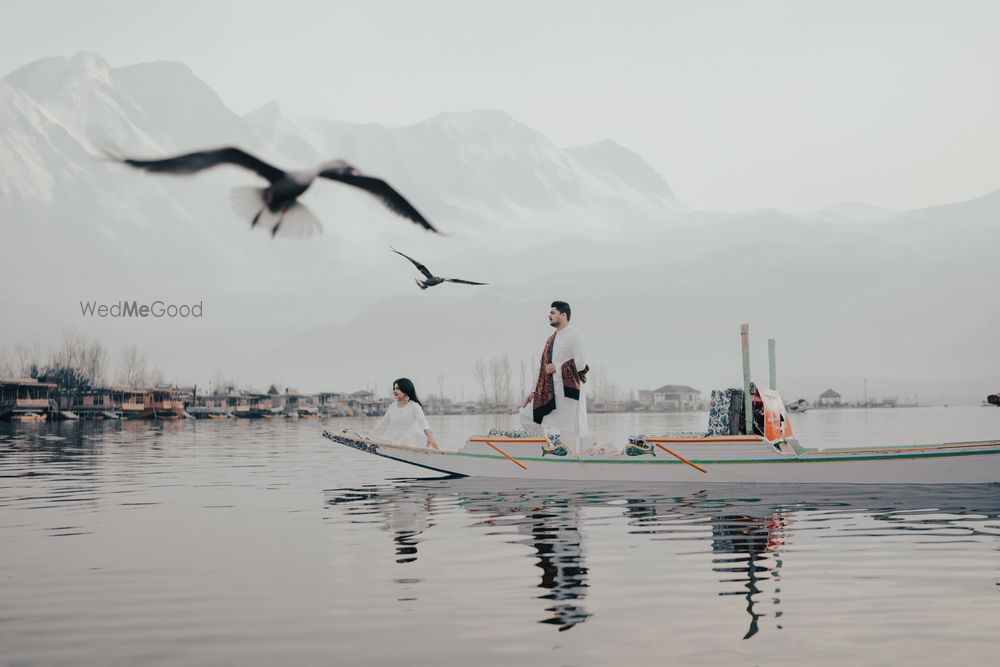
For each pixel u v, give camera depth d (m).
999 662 5.65
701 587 7.83
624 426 71.00
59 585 8.14
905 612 6.89
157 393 120.25
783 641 6.14
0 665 5.80
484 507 13.50
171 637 6.41
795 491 15.11
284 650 6.07
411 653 5.98
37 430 61.84
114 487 17.66
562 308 17.52
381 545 10.14
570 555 9.41
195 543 10.41
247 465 24.11
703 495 14.73
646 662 5.73
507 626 6.61
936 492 14.73
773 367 17.52
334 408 186.62
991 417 95.19
